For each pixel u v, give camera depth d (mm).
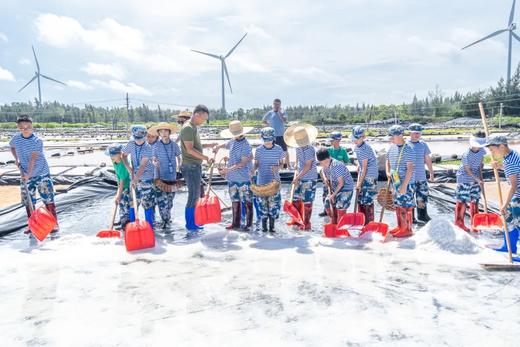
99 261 5129
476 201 6496
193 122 6418
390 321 3523
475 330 3355
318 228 6754
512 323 3459
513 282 4293
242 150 6387
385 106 68562
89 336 3355
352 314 3658
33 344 3254
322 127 46812
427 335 3289
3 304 3949
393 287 4219
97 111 116938
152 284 4387
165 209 6855
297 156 6699
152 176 6551
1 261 5172
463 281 4344
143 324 3537
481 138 6082
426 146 6836
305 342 3215
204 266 4914
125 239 5512
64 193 9781
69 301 4000
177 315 3689
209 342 3238
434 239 5430
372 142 27125
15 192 10602
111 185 10805
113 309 3820
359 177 6453
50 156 21719
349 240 5855
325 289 4195
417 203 6941
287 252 5398
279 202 6363
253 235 6293
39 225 5910
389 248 5477
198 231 6574
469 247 5223
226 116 77438
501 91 64625
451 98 86938
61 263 5074
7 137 47875
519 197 4875
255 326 3473
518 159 4777
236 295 4082
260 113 79875
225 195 9883
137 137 6219
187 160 6484
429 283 4309
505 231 4828
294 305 3850
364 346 3146
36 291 4238
